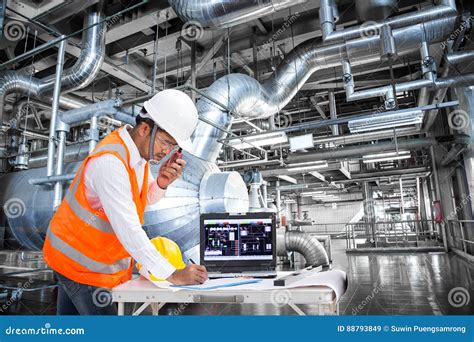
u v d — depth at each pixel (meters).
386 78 7.05
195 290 1.07
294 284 1.04
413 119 4.57
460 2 3.99
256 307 3.82
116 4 4.72
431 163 10.52
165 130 1.07
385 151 8.44
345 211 21.64
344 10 5.07
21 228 3.98
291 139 6.21
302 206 22.75
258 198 7.98
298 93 7.85
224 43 5.73
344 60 4.68
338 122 4.75
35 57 5.88
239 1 3.16
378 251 10.65
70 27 5.09
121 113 3.87
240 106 4.54
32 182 3.68
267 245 1.53
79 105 6.80
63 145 3.80
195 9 3.32
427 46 3.93
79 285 1.13
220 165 7.72
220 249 1.54
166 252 2.00
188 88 3.56
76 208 1.09
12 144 6.19
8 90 4.95
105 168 1.01
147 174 1.20
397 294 4.38
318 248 6.70
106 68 5.89
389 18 3.88
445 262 7.32
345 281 1.21
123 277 1.25
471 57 4.05
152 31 5.37
